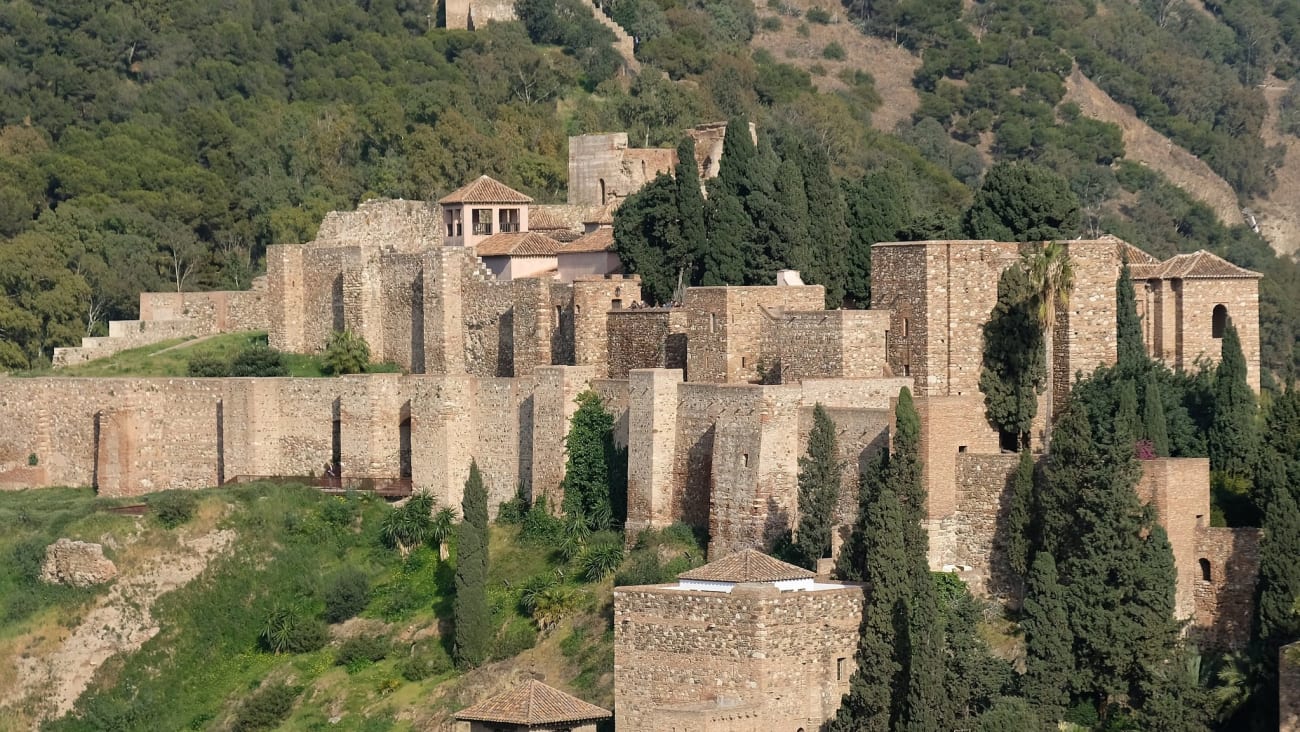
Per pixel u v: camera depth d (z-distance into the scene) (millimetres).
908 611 150750
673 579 171625
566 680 170625
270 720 182125
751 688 149500
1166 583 151125
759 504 171750
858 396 176625
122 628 197125
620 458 190000
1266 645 149250
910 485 160250
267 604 198000
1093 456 154750
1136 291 198125
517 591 185500
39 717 193250
